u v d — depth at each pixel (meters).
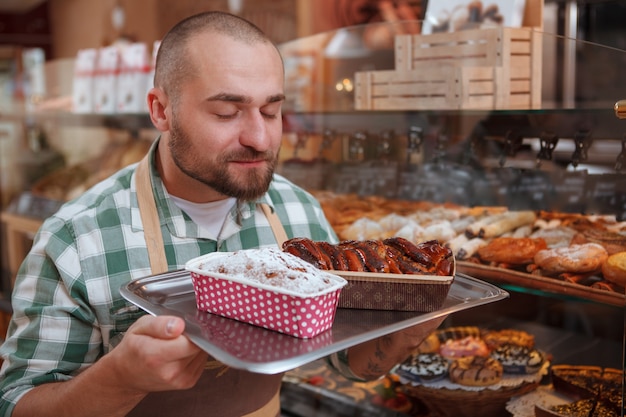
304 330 0.99
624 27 1.95
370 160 1.81
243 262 1.08
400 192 1.76
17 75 3.62
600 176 1.40
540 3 1.56
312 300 0.98
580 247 1.42
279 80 1.24
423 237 1.65
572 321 1.64
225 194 1.26
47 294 1.30
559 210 1.49
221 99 1.18
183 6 4.48
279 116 1.28
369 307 1.15
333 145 1.89
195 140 1.22
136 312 1.32
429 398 1.56
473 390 1.52
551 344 1.60
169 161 1.33
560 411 1.41
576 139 1.43
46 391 1.18
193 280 1.13
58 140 3.36
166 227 1.38
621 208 1.38
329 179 1.92
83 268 1.30
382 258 1.16
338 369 1.50
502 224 1.56
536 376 1.51
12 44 5.29
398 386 1.62
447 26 1.65
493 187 1.59
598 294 1.37
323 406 1.70
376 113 1.75
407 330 1.24
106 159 3.05
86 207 1.37
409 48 1.66
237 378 1.35
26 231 3.20
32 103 3.45
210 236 1.40
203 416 1.34
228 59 1.19
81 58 2.99
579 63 1.54
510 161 1.56
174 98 1.24
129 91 2.72
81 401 1.10
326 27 3.46
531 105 1.57
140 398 1.12
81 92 2.99
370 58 1.80
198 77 1.19
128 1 4.86
